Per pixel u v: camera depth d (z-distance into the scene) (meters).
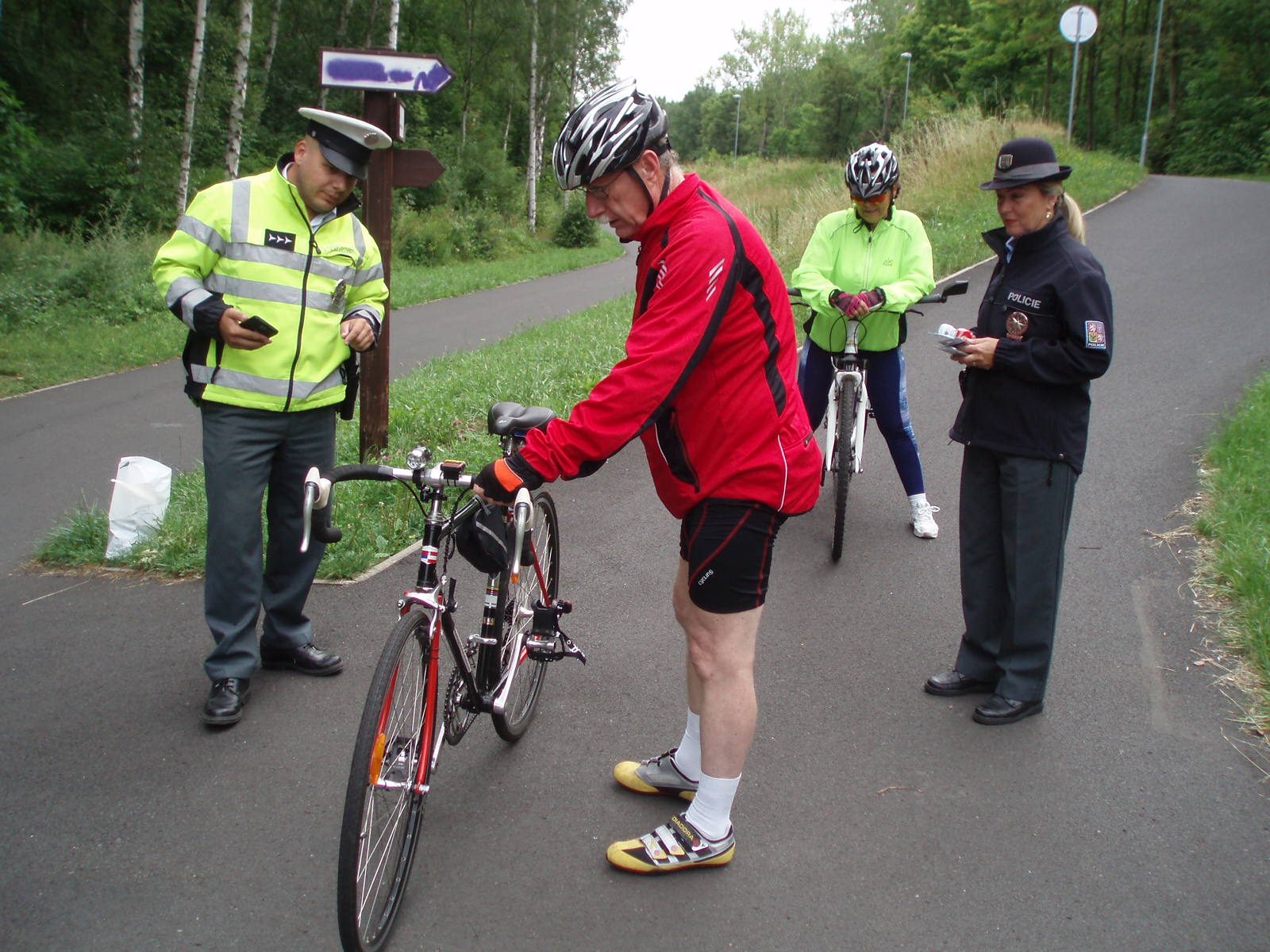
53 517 5.85
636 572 4.59
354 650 3.88
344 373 3.62
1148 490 5.29
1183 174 44.12
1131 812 2.88
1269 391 6.38
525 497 2.32
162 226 20.59
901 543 4.87
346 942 2.20
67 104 23.53
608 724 3.38
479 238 27.39
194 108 21.12
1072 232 3.27
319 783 3.04
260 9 30.44
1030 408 3.24
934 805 2.93
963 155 19.09
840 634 3.99
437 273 21.42
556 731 3.34
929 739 3.27
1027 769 3.10
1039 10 45.72
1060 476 3.25
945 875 2.63
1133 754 3.17
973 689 3.56
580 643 3.93
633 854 2.63
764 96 82.75
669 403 2.27
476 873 2.64
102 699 3.54
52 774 3.07
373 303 3.68
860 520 5.19
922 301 4.73
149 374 10.51
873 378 4.84
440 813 2.89
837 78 64.94
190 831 2.80
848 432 4.52
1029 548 3.28
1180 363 7.59
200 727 3.36
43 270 13.69
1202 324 8.73
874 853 2.72
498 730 3.12
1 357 10.73
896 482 5.76
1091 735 3.28
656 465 2.53
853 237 4.85
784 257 14.23
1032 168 3.12
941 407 7.09
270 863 2.67
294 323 3.37
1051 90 51.28
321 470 3.58
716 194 2.40
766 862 2.69
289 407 3.37
